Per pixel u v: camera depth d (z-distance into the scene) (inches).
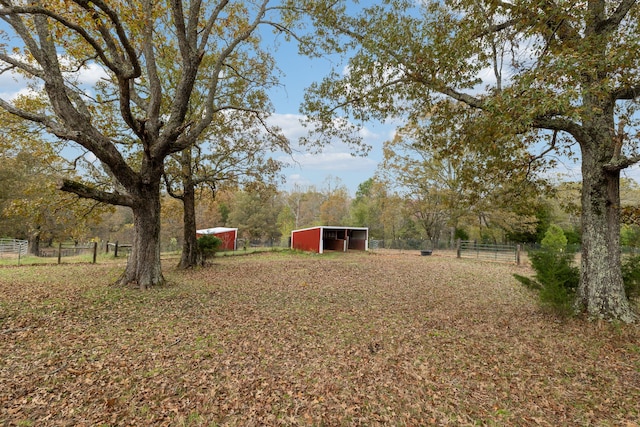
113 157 339.6
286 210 2110.0
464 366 196.1
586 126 265.9
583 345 222.5
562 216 1278.3
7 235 1114.7
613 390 167.8
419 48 278.1
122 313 294.5
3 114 396.5
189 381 173.9
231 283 471.5
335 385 173.2
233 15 434.3
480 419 145.8
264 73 582.6
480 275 577.9
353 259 858.8
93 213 450.3
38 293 355.6
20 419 138.8
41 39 300.0
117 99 469.4
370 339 241.0
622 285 259.6
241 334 247.1
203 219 2049.7
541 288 289.7
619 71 209.2
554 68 191.5
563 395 164.7
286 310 321.1
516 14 242.5
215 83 438.9
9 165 938.1
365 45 291.0
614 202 261.9
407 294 406.3
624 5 245.1
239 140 636.7
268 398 159.6
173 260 777.6
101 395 159.0
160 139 382.6
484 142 292.5
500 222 1129.4
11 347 209.2
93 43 265.6
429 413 150.3
